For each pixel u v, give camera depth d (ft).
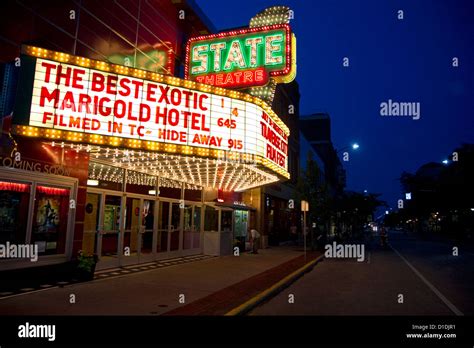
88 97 29.37
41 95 27.66
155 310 24.09
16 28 29.07
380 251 90.79
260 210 83.05
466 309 27.63
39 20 31.14
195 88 34.83
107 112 30.12
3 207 28.30
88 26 36.58
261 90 44.60
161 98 32.94
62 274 32.09
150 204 49.06
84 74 29.40
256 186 65.41
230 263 51.72
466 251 91.91
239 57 45.39
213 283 34.73
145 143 31.68
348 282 40.81
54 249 32.73
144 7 45.98
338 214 148.97
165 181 52.26
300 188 91.20
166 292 29.76
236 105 37.47
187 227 57.93
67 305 24.50
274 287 33.47
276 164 46.01
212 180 56.29
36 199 31.14
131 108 31.27
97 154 36.50
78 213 35.09
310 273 48.57
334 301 30.25
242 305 26.03
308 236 107.55
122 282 33.55
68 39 34.09
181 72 54.70
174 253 53.88
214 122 35.88
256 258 60.59
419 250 94.99
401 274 47.85
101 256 40.01
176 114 33.63
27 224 29.96
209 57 46.73
